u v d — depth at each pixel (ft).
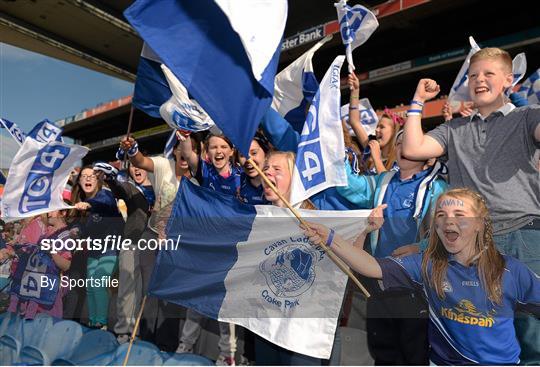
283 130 10.33
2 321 9.76
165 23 7.39
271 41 7.56
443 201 7.48
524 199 7.57
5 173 13.08
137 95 10.91
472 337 7.26
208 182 11.68
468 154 8.21
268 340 8.16
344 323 7.93
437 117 75.77
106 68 70.95
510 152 7.80
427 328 7.61
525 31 75.51
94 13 60.44
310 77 11.80
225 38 7.54
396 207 8.46
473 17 85.40
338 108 9.21
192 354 8.89
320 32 79.51
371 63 101.86
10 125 13.46
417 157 8.36
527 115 7.73
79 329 9.29
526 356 7.32
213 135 11.59
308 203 9.14
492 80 8.09
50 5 56.85
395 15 86.63
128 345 9.00
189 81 7.31
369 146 12.39
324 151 9.09
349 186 9.10
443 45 91.76
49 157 10.68
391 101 97.81
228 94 7.48
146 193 14.69
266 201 10.64
